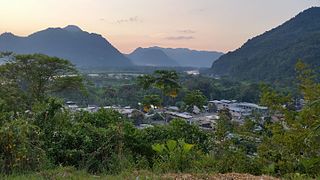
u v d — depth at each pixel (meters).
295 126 10.68
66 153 7.97
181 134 11.12
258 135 11.11
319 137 9.48
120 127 9.23
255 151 10.39
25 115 8.97
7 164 6.52
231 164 7.92
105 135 8.70
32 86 30.41
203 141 11.23
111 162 7.77
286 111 11.48
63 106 9.73
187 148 7.89
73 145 8.41
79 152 7.99
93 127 9.06
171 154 7.61
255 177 6.50
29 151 6.89
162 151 8.25
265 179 6.43
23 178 5.79
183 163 7.44
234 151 8.79
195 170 7.14
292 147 10.14
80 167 7.58
